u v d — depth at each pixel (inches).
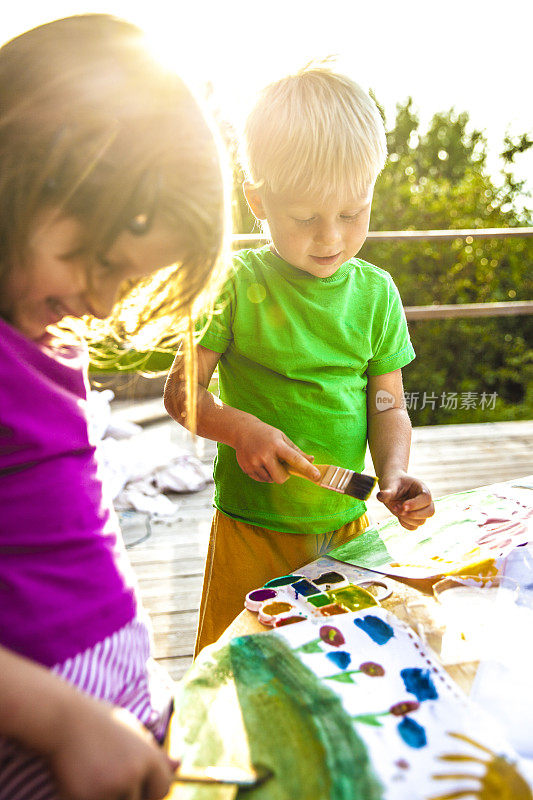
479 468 120.2
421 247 218.5
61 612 20.9
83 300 20.9
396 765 20.1
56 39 19.4
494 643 26.3
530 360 228.1
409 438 44.9
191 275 23.1
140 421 141.9
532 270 222.7
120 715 17.3
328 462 43.8
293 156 34.8
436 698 23.0
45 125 18.3
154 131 18.8
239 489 44.7
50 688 16.6
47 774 18.6
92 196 18.3
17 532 20.9
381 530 37.6
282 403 42.8
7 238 18.9
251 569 44.6
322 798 19.0
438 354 224.4
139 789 16.5
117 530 25.0
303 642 26.4
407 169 249.0
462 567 32.4
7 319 21.5
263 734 21.7
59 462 21.9
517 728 21.8
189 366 30.0
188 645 71.8
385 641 26.4
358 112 36.0
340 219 37.5
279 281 42.4
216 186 20.4
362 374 46.8
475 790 19.1
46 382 21.6
